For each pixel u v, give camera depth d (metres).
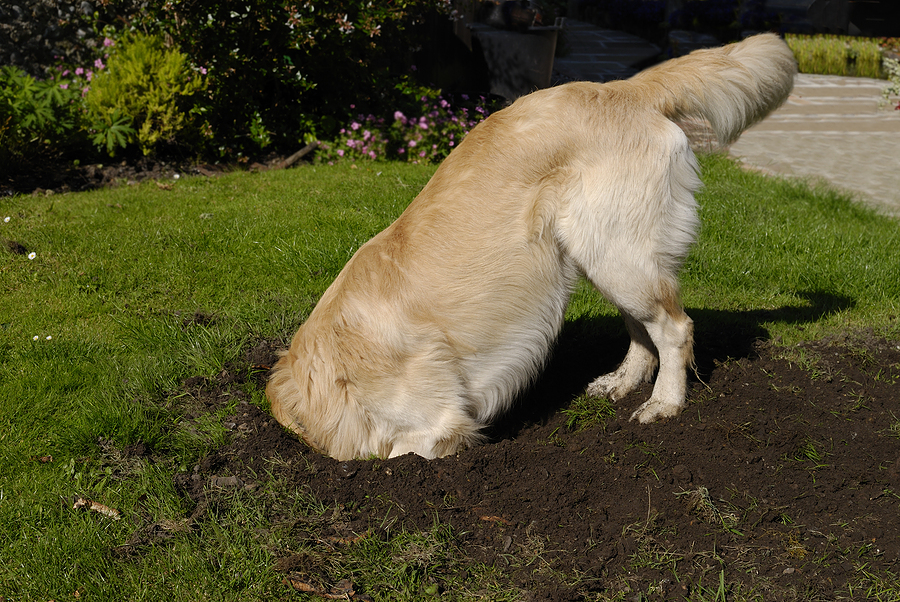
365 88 4.73
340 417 2.19
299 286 2.84
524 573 1.95
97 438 2.23
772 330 2.65
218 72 4.09
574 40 10.59
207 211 3.27
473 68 5.84
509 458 2.17
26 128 3.62
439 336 2.14
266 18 4.00
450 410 2.17
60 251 2.94
